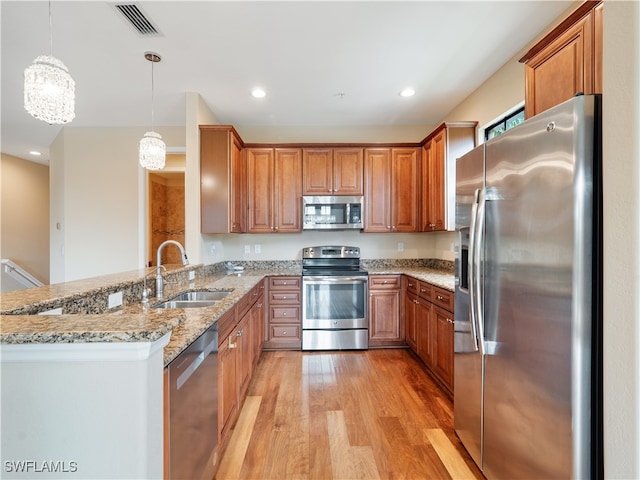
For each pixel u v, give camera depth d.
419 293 3.18
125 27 2.12
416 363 3.23
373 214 3.87
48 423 0.78
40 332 0.76
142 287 2.02
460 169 1.89
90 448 0.78
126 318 0.90
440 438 2.01
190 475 1.25
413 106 3.55
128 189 4.00
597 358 1.07
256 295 3.05
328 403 2.44
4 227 5.35
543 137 1.19
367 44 2.36
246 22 2.09
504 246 1.42
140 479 0.78
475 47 2.42
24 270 5.54
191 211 3.16
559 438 1.14
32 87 1.67
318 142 4.15
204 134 3.23
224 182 3.24
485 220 1.56
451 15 2.05
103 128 4.00
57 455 0.78
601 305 1.07
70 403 0.78
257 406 2.39
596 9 1.28
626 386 0.85
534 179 1.24
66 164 3.97
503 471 1.46
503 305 1.43
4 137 4.44
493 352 1.51
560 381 1.13
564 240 1.10
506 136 1.41
